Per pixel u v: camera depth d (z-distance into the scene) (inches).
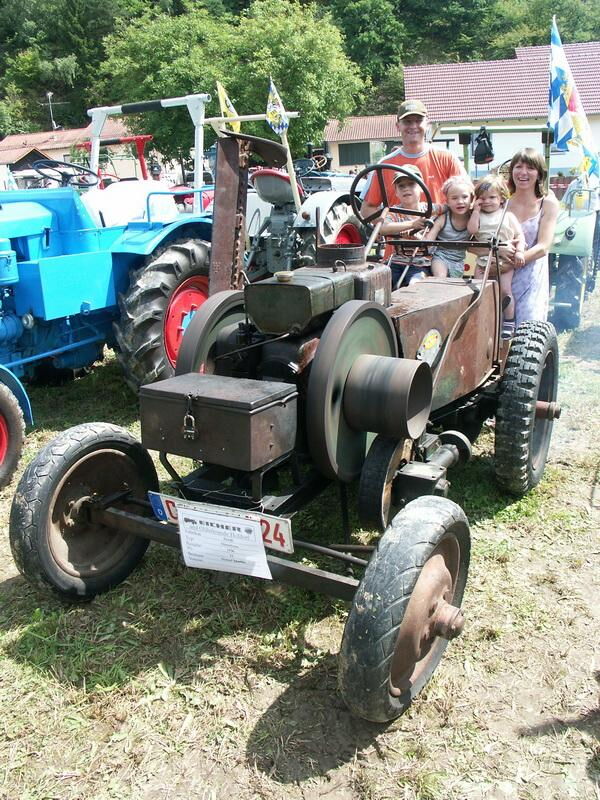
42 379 240.4
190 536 100.3
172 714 94.3
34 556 107.1
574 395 205.0
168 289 199.9
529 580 120.6
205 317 114.0
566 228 263.3
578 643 105.3
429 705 94.6
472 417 151.8
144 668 102.7
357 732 90.4
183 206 314.3
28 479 107.7
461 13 2427.4
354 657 81.6
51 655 105.7
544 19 2439.7
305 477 111.0
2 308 180.9
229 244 169.5
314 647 105.6
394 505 112.9
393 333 113.0
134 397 227.0
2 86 2311.8
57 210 199.8
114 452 116.3
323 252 114.6
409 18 2466.8
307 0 2295.8
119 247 200.5
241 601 117.0
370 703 82.7
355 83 939.3
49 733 91.9
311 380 99.7
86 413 214.5
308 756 87.1
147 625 111.7
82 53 2299.5
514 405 138.9
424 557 85.6
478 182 153.6
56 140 1524.4
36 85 2325.3
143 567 126.1
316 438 100.8
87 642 108.1
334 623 111.1
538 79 1137.4
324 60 887.1
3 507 158.9
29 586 125.1
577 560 125.2
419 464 113.9
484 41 2443.4
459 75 1189.1
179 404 95.2
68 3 2325.3
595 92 1099.9
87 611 115.2
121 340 198.5
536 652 103.7
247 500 102.4
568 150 277.3
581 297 284.0
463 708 93.9
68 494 112.8
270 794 82.4
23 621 114.8
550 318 283.6
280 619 112.3
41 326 194.9
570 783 82.6
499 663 101.7
